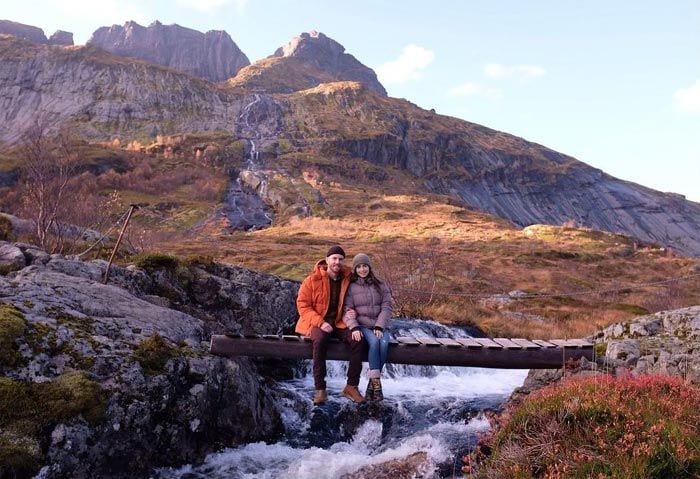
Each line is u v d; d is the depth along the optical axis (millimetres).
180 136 188875
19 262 9055
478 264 51812
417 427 8406
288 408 8820
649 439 5324
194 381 7047
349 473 6660
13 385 5691
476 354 8961
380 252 32625
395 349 8883
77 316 7258
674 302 34875
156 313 8406
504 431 6320
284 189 133000
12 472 5117
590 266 58375
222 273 11898
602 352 9992
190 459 6789
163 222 89375
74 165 18359
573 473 5145
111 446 5949
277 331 12000
